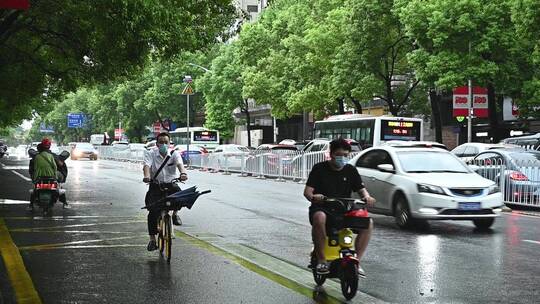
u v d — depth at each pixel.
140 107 74.00
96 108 94.75
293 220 14.23
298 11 46.25
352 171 7.39
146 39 16.14
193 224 13.52
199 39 19.78
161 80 68.69
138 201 18.70
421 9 30.36
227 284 7.83
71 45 22.20
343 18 36.88
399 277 8.34
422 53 31.06
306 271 8.66
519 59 30.02
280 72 48.47
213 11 19.95
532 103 30.00
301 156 28.33
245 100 60.28
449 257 9.84
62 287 7.66
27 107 47.12
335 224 7.06
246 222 13.88
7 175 31.78
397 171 13.62
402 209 13.23
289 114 49.59
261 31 50.81
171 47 17.58
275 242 11.16
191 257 9.66
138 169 39.28
